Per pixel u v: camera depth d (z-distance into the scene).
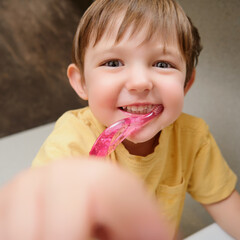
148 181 0.36
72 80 0.35
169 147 0.38
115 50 0.27
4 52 0.92
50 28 0.91
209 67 0.42
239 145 0.41
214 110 0.43
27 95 0.90
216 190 0.39
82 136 0.34
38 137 0.65
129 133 0.27
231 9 0.36
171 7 0.29
